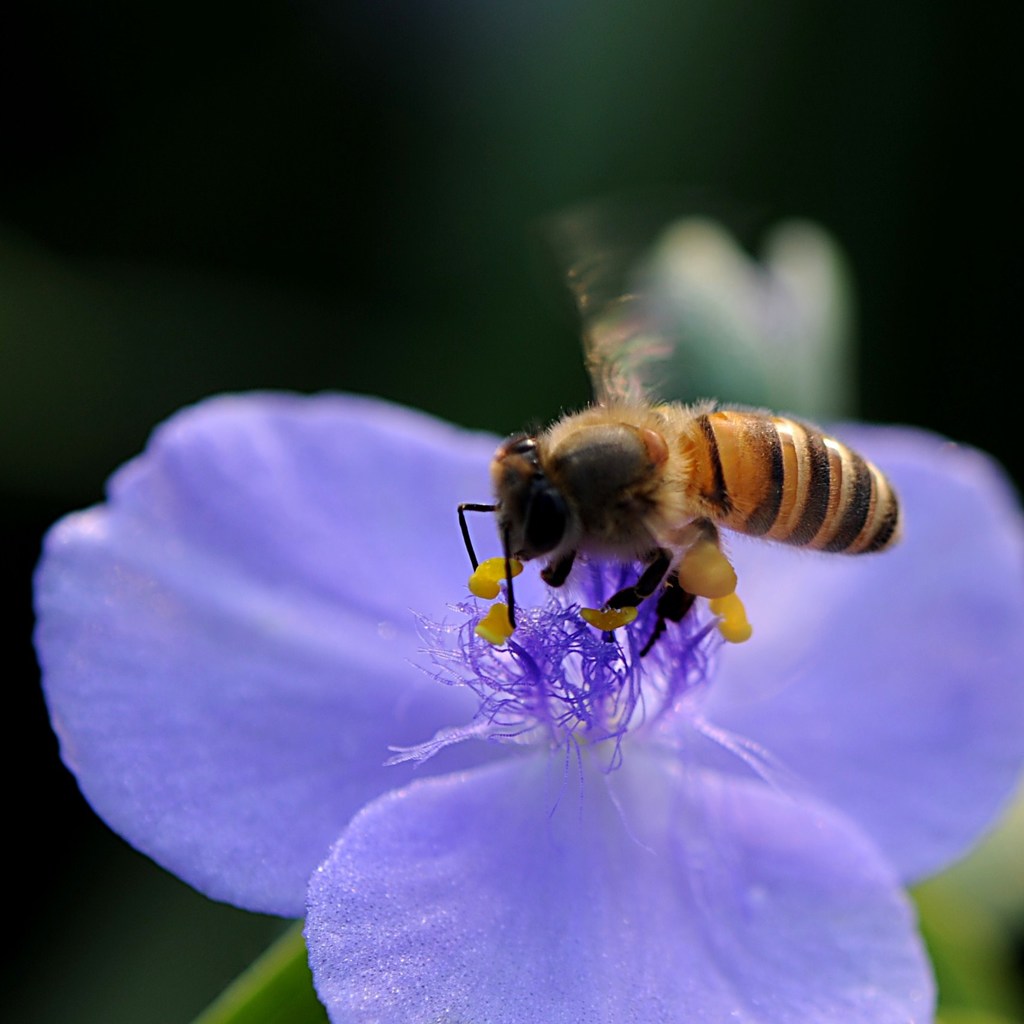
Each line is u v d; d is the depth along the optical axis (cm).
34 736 19
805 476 16
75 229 21
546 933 15
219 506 16
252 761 16
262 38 21
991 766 16
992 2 21
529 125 21
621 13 20
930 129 21
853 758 16
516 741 16
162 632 16
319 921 15
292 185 21
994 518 17
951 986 17
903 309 21
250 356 20
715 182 21
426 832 16
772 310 18
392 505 16
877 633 17
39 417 19
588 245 17
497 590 16
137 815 16
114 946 18
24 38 21
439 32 21
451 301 21
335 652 16
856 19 21
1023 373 21
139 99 21
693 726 16
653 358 16
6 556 19
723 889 16
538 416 20
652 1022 15
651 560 16
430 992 15
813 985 16
